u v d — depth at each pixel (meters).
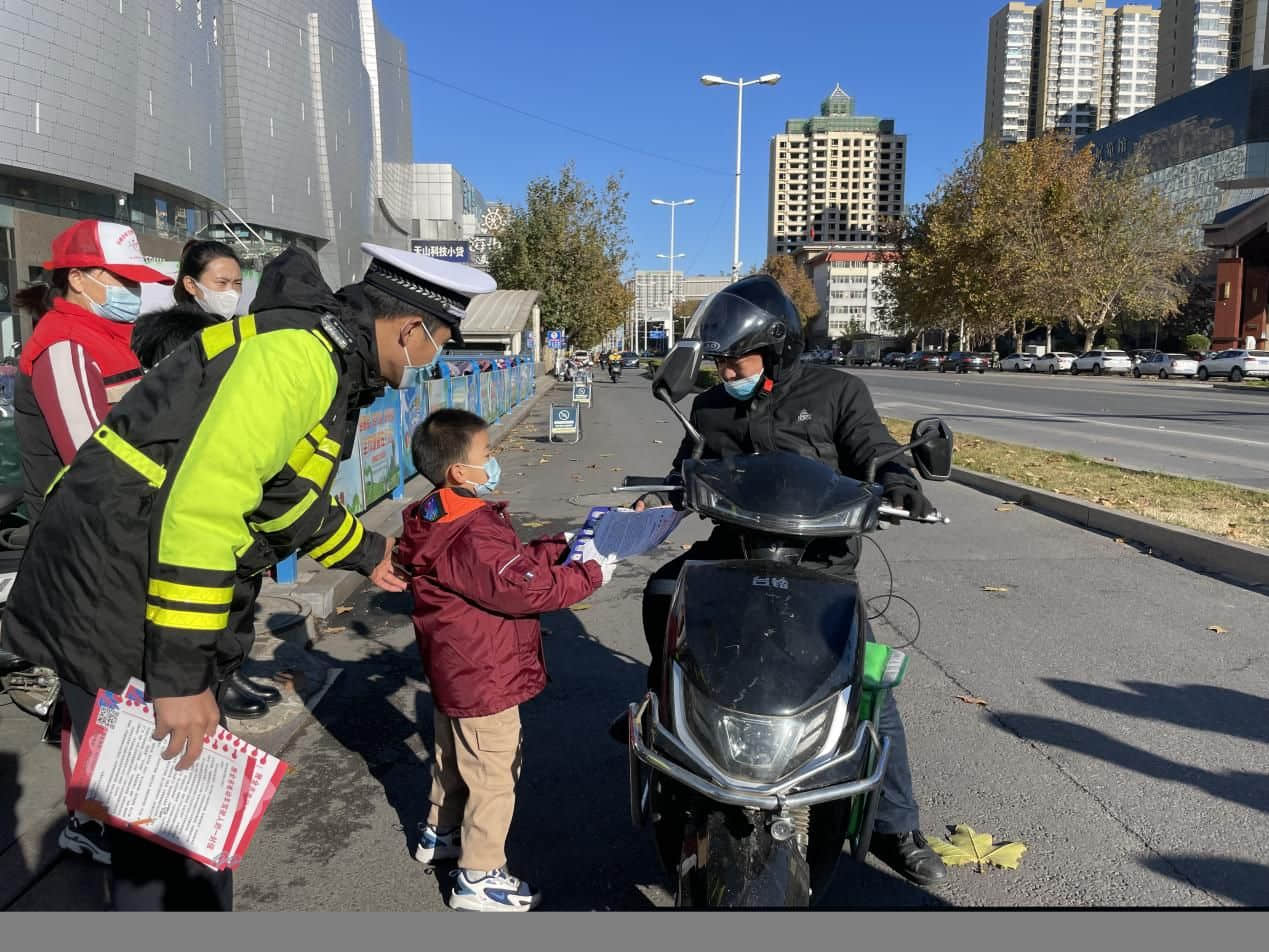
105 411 3.03
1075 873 3.03
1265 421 18.97
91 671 1.85
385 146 66.44
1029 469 10.84
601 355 77.19
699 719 2.21
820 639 2.27
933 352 67.81
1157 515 7.92
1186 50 141.88
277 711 4.32
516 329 35.78
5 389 6.27
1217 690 4.55
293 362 1.84
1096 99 158.12
